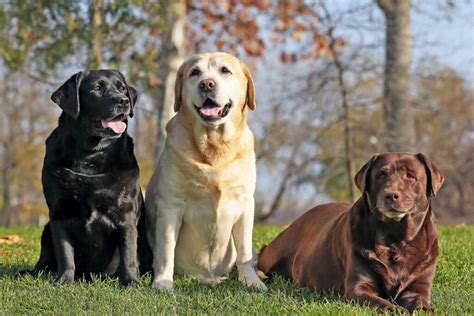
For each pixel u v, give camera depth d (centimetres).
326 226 927
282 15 2875
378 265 808
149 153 4569
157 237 941
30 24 2205
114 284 912
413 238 806
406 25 2961
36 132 4953
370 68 3038
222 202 932
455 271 984
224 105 916
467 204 4031
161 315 736
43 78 2409
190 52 3017
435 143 4031
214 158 918
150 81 2398
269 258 1037
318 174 4184
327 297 843
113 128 899
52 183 912
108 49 2398
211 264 980
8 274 980
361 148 3819
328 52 2959
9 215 4881
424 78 3225
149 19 2323
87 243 934
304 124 3600
